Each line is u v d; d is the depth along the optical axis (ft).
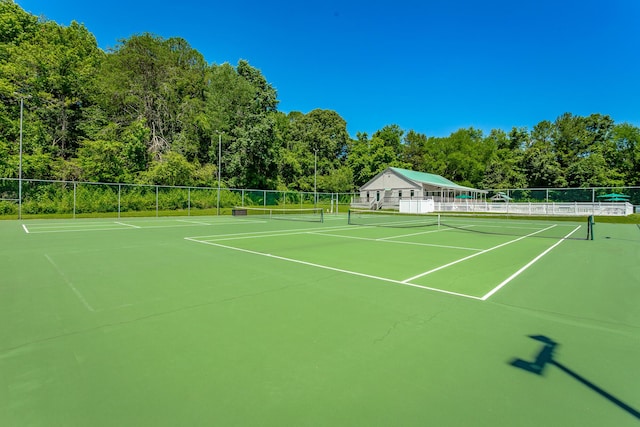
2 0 114.52
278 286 18.54
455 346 11.11
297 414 7.48
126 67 130.00
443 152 192.85
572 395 8.35
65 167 96.32
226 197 113.70
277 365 9.72
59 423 7.11
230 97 139.44
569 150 181.06
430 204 119.34
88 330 12.17
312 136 184.03
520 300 16.40
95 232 47.85
